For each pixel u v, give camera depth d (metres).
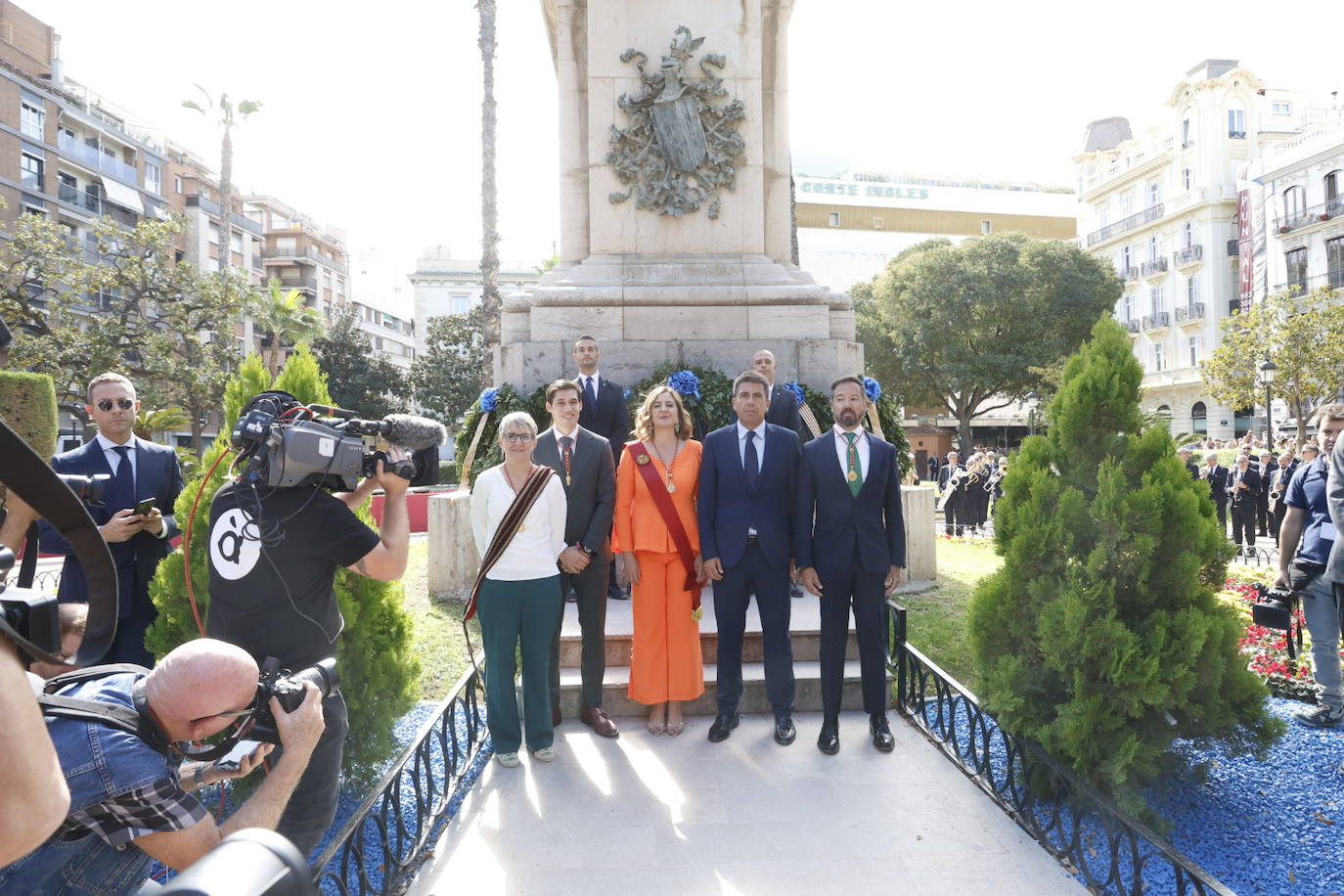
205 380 21.92
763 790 3.49
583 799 3.42
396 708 3.45
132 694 1.64
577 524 4.22
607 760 3.84
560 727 4.30
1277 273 37.41
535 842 3.07
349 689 3.29
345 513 2.40
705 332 7.39
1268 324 26.62
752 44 7.62
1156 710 3.08
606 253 7.58
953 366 33.19
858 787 3.51
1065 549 3.24
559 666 4.41
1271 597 4.46
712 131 7.56
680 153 7.43
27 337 19.30
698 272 7.50
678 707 4.20
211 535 2.40
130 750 1.53
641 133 7.55
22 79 31.47
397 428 2.46
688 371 6.40
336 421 2.43
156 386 22.16
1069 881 2.78
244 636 2.34
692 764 3.78
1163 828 3.09
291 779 1.79
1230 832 3.18
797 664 4.73
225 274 23.08
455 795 3.55
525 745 3.93
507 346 7.54
